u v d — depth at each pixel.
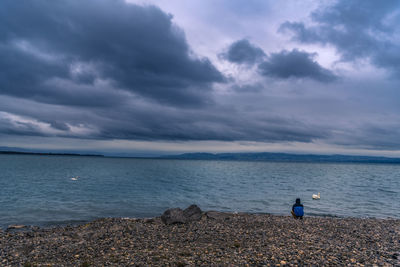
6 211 28.39
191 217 22.50
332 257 11.79
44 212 28.31
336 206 34.75
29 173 85.56
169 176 87.25
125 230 18.06
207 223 21.02
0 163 151.62
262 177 87.31
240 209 31.91
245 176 91.38
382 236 17.33
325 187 57.47
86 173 93.88
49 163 179.62
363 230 19.38
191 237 16.27
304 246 13.87
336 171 145.62
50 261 11.79
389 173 134.50
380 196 44.44
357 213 30.64
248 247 13.80
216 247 13.91
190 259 11.66
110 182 62.75
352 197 42.84
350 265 10.82
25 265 11.09
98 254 12.80
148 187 53.50
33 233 18.20
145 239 15.81
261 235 16.64
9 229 20.61
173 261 11.40
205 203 35.91
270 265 10.80
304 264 10.91
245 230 18.20
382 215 29.83
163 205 34.03
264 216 25.67
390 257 12.01
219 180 73.06
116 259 11.71
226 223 20.95
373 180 82.06
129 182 63.75
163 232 17.75
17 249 13.77
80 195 40.94
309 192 48.22
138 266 10.83
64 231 19.38
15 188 47.28
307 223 21.59
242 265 10.82
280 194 45.03
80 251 13.33
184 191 48.06
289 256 11.96
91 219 25.56
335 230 19.03
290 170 147.50
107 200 36.91
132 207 32.31
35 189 46.75
